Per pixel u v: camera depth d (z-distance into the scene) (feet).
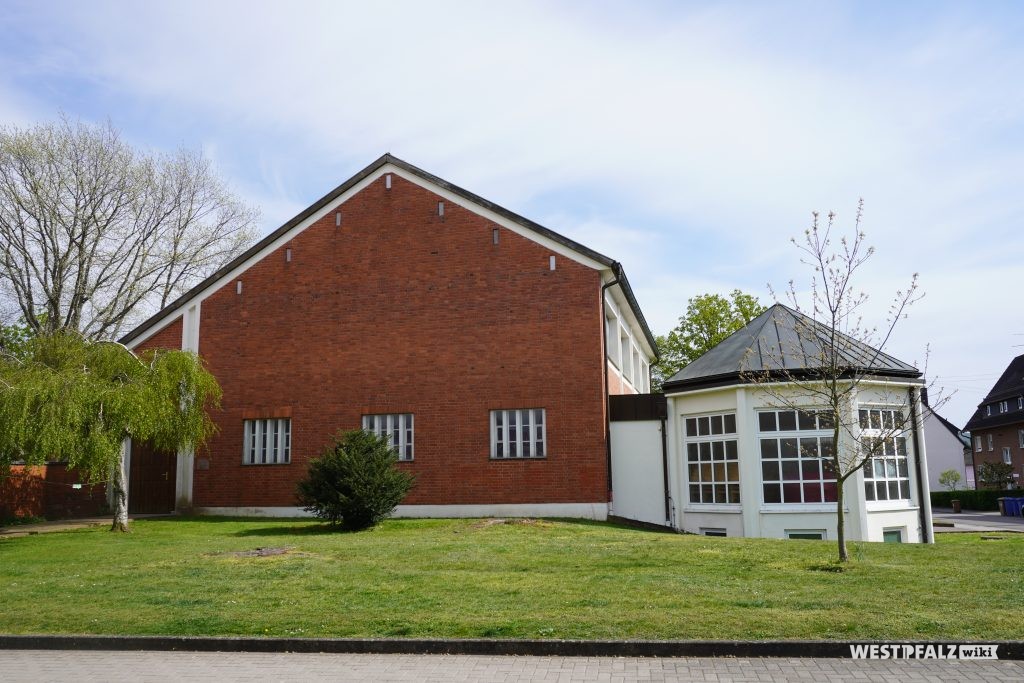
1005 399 201.36
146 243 119.44
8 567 47.14
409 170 80.59
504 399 75.10
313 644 28.45
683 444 72.74
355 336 79.56
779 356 65.72
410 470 75.77
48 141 106.42
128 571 43.75
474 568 42.16
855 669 24.41
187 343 83.61
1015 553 45.44
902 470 67.51
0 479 70.85
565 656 26.96
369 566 43.32
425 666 25.99
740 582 36.29
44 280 109.60
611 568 41.32
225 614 32.35
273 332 81.71
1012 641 25.62
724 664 25.36
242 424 81.15
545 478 73.31
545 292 75.72
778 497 65.16
